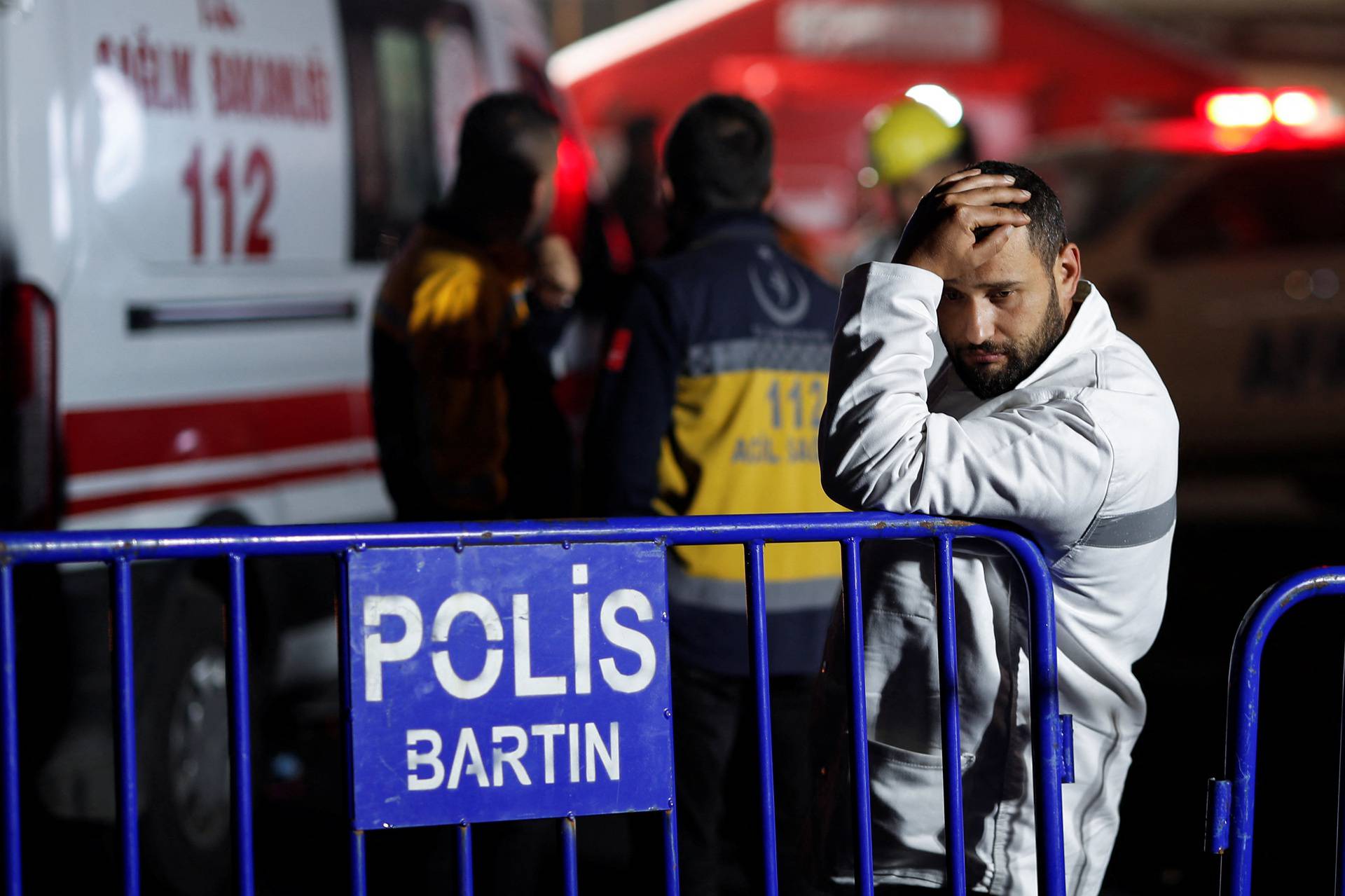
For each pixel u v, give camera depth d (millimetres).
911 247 7805
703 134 10852
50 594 12547
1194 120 48594
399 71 16922
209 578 14516
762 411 10570
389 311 11781
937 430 7652
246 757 7590
